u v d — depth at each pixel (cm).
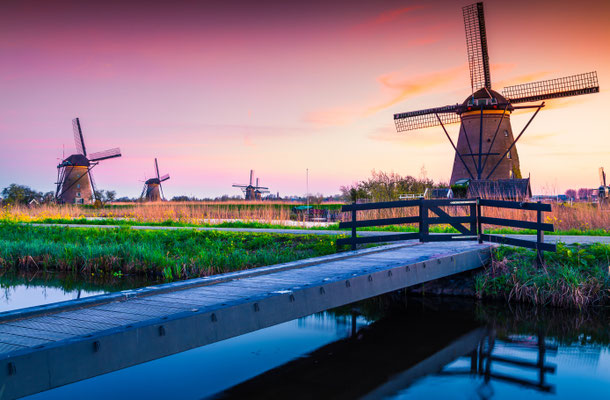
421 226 1303
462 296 1156
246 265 1394
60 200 6838
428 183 4031
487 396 611
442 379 668
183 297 657
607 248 1159
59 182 7112
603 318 955
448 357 758
